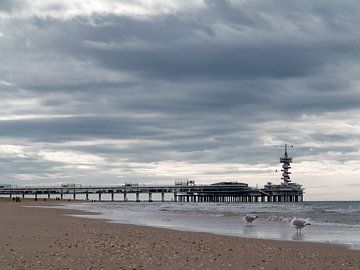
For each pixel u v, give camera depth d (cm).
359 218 5469
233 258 1930
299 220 3506
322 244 2608
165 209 9606
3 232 2741
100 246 2169
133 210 8775
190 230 3647
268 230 3712
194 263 1745
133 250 2066
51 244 2195
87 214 6425
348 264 1842
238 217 5812
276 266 1759
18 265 1593
